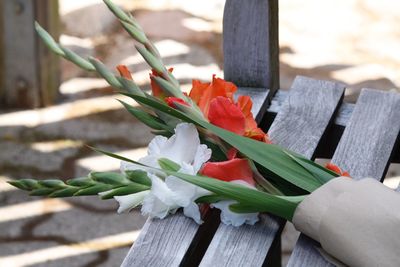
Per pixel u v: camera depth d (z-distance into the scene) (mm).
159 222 1646
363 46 3820
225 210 1617
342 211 1556
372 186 1572
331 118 1803
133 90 1646
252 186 1611
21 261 2787
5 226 2934
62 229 2916
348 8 4078
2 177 3150
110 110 3486
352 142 1756
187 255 1621
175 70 3695
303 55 3771
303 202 1577
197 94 1678
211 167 1600
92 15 3945
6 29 3373
